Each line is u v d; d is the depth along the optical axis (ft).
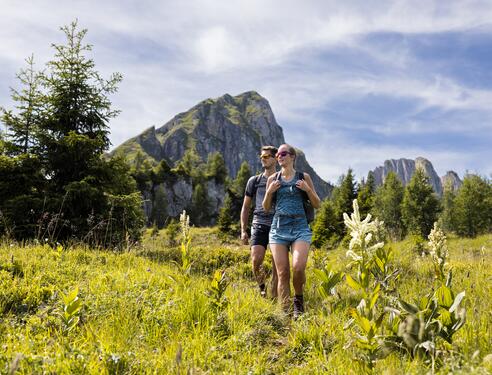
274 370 10.32
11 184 44.73
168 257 29.58
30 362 8.70
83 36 53.16
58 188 48.26
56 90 52.13
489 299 14.52
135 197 49.14
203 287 16.05
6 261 19.61
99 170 50.93
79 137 47.73
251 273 26.35
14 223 40.27
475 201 186.19
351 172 172.14
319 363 9.84
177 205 357.82
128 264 22.75
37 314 13.25
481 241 77.15
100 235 40.60
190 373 8.23
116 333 11.65
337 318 12.86
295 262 14.70
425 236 156.25
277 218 16.01
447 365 8.16
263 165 19.76
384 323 9.88
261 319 13.84
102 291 15.67
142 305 13.97
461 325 8.88
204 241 106.11
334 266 22.43
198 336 11.85
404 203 186.39
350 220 10.03
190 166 433.07
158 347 11.10
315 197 15.57
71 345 10.30
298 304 14.62
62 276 18.58
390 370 8.29
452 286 18.02
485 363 7.98
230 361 10.42
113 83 54.34
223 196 421.18
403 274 20.44
